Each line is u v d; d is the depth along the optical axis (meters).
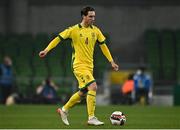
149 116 39.66
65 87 69.75
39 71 73.50
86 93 30.31
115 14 81.56
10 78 63.25
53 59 74.88
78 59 29.94
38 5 81.44
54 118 36.81
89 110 29.56
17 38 77.88
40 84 70.75
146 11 81.94
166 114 41.91
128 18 81.69
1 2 80.44
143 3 81.94
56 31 81.81
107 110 45.53
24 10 80.50
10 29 80.25
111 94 67.38
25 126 30.03
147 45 78.19
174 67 75.62
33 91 70.00
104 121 33.47
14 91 68.00
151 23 81.88
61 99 61.97
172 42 78.25
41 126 29.88
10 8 80.31
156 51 77.25
